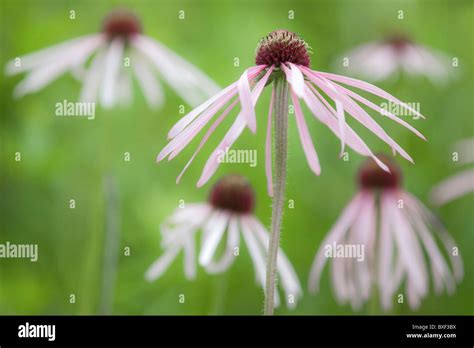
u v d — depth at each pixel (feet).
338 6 4.83
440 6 5.13
